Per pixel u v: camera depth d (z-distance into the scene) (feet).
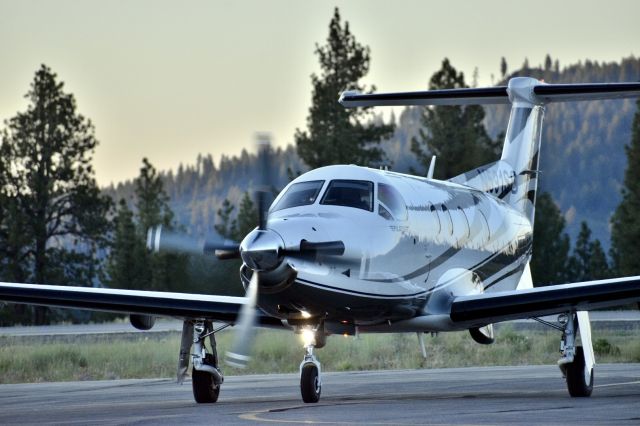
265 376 219.61
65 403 153.58
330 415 116.16
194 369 151.33
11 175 569.64
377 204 150.20
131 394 172.55
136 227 592.60
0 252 568.41
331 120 558.97
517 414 112.57
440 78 599.57
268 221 139.03
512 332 292.61
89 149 580.30
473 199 184.03
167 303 152.66
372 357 254.47
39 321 554.05
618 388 163.22
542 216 638.53
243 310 136.87
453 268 168.66
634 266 581.12
